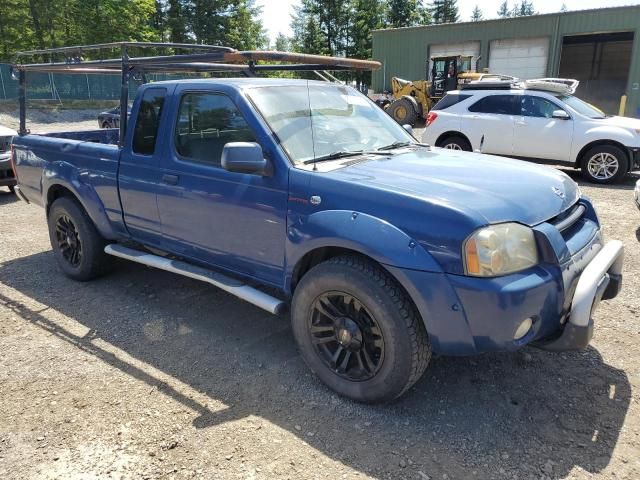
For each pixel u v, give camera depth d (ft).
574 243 9.89
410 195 9.07
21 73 17.67
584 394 10.31
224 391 10.55
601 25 75.82
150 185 13.23
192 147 12.40
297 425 9.50
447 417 9.68
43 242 20.80
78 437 9.20
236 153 9.96
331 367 10.28
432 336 8.86
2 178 27.07
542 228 9.06
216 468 8.45
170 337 12.82
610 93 89.35
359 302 9.48
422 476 8.25
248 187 11.04
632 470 8.27
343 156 11.43
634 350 11.91
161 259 13.67
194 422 9.59
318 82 13.50
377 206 9.26
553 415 9.69
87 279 16.31
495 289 8.28
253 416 9.76
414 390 10.52
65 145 15.74
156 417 9.73
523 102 34.35
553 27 78.95
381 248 8.91
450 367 11.33
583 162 32.78
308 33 182.39
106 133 19.83
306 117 11.88
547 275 8.80
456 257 8.43
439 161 11.50
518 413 9.77
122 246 15.11
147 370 11.34
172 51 95.76
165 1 165.17
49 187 16.38
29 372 11.25
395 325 9.07
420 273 8.62
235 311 14.21
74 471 8.41
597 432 9.20
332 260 9.89
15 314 14.16
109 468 8.46
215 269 13.00
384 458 8.65
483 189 9.53
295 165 10.57
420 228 8.77
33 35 127.24
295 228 10.26
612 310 13.98
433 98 74.59
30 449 8.92
